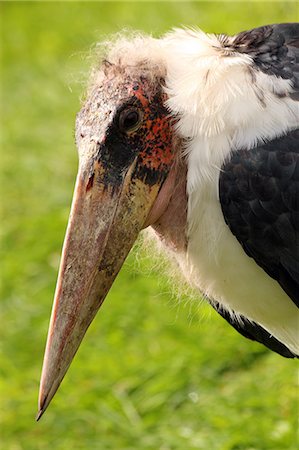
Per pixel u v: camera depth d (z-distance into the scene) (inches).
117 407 395.9
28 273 488.7
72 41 728.3
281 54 245.6
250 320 280.5
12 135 616.7
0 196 562.3
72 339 244.7
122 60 245.4
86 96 253.4
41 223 522.9
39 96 658.2
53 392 244.7
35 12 796.6
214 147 240.4
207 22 631.2
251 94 238.7
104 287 245.9
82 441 386.6
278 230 239.6
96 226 241.9
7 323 458.9
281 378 387.9
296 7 544.4
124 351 425.1
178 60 246.8
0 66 719.7
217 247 249.6
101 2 761.0
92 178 240.2
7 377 426.3
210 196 243.8
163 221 251.9
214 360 407.5
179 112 242.8
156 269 272.8
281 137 237.0
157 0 701.9
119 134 241.0
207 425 377.1
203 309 382.3
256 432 365.1
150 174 244.8
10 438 395.2
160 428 381.7
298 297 249.9
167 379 399.9
